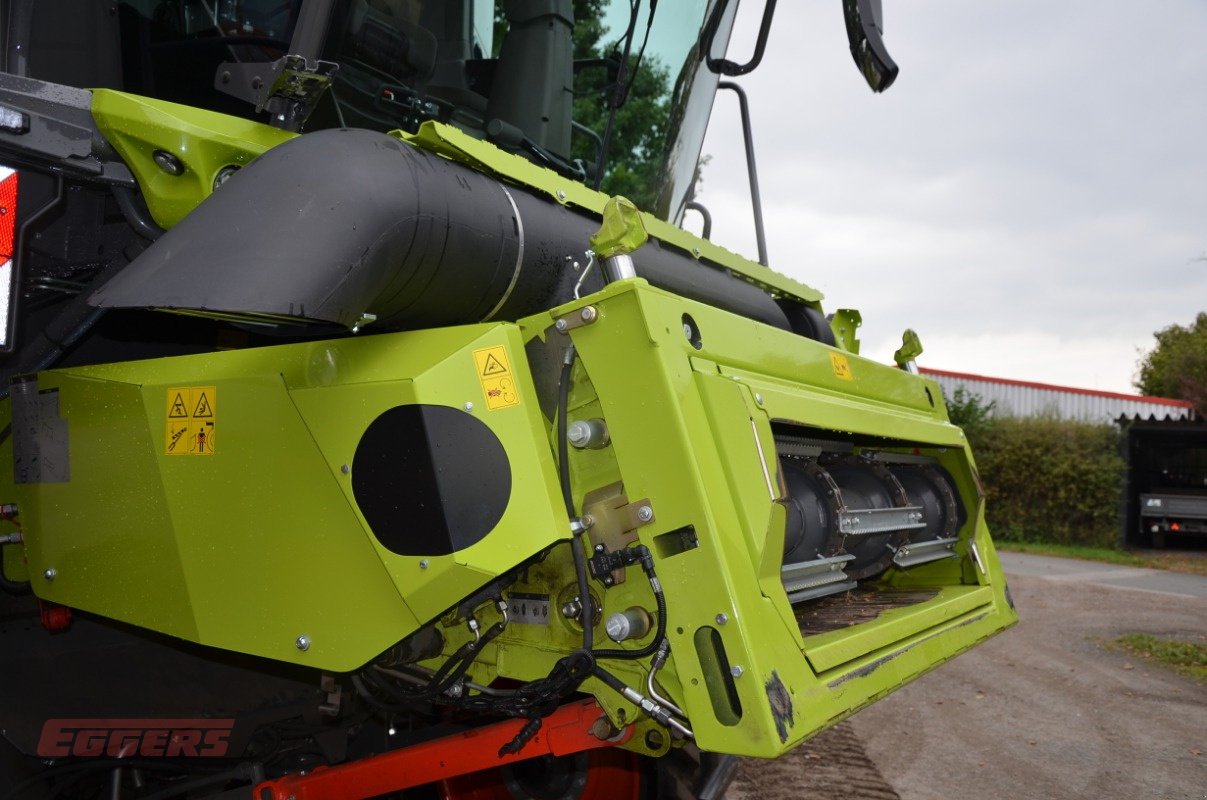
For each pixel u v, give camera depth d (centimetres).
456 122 360
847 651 238
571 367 218
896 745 525
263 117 270
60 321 267
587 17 387
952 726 565
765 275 398
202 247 196
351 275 200
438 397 206
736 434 218
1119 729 562
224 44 301
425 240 216
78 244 270
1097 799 446
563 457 214
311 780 262
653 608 211
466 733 250
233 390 228
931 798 442
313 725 282
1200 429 1794
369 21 318
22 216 248
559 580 221
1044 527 1812
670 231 331
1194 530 1717
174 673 272
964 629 319
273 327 258
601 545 213
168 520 236
